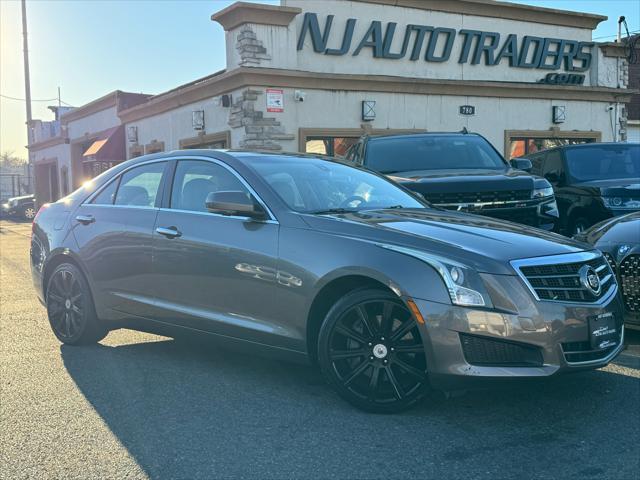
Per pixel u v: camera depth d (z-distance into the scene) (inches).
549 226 283.1
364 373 152.2
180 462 129.2
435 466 126.0
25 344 225.8
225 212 175.2
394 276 144.1
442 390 142.6
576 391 168.4
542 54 737.0
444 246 145.5
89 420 152.2
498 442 136.9
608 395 165.6
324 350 154.6
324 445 135.9
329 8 609.9
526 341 137.3
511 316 137.0
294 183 182.1
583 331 142.9
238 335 172.1
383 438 139.1
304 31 595.2
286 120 577.3
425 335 140.7
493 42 707.4
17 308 297.0
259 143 564.1
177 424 148.9
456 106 667.4
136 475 123.9
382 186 204.7
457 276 139.6
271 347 166.1
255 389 172.6
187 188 193.2
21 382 181.3
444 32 676.7
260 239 167.8
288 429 144.8
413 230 154.3
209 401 163.6
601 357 148.2
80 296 215.9
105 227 207.9
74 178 1106.1
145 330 200.4
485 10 698.2
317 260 156.1
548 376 137.8
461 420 148.9
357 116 613.6
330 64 616.7
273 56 575.2
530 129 711.7
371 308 150.3
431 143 334.0
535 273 142.6
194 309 181.8
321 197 181.2
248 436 141.3
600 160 375.9
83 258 212.7
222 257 173.9
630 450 132.9
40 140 1279.5
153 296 192.5
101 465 128.4
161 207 196.4
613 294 156.9
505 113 695.1
